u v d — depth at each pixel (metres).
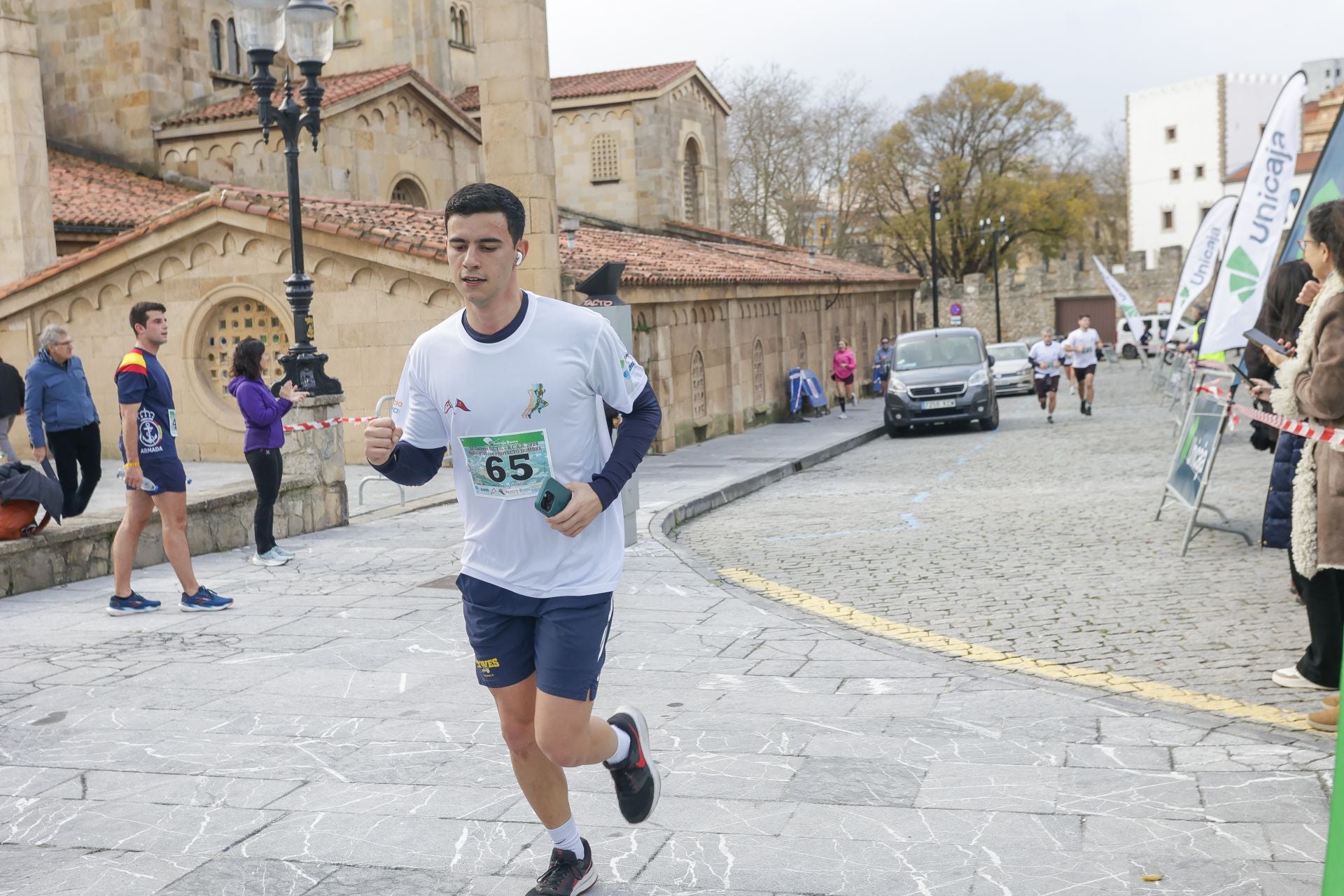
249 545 10.72
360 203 20.62
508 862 3.71
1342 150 6.80
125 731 5.20
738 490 15.38
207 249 18.70
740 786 4.32
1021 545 9.98
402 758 4.73
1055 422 24.27
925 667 5.92
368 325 18.03
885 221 66.75
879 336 42.16
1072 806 4.01
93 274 19.19
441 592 8.25
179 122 27.38
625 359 3.23
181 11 29.16
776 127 56.94
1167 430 20.42
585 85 38.94
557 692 3.16
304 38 11.60
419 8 35.72
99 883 3.63
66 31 28.48
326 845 3.88
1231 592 7.67
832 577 9.05
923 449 20.75
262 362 9.68
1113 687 5.67
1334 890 2.46
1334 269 4.75
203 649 6.69
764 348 27.97
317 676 6.04
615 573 3.24
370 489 15.52
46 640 7.01
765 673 5.91
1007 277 68.50
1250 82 88.12
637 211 38.12
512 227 3.04
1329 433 4.80
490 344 3.09
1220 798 4.03
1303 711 5.11
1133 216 93.25
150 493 7.64
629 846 3.81
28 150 21.02
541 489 2.99
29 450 20.53
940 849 3.70
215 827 4.07
